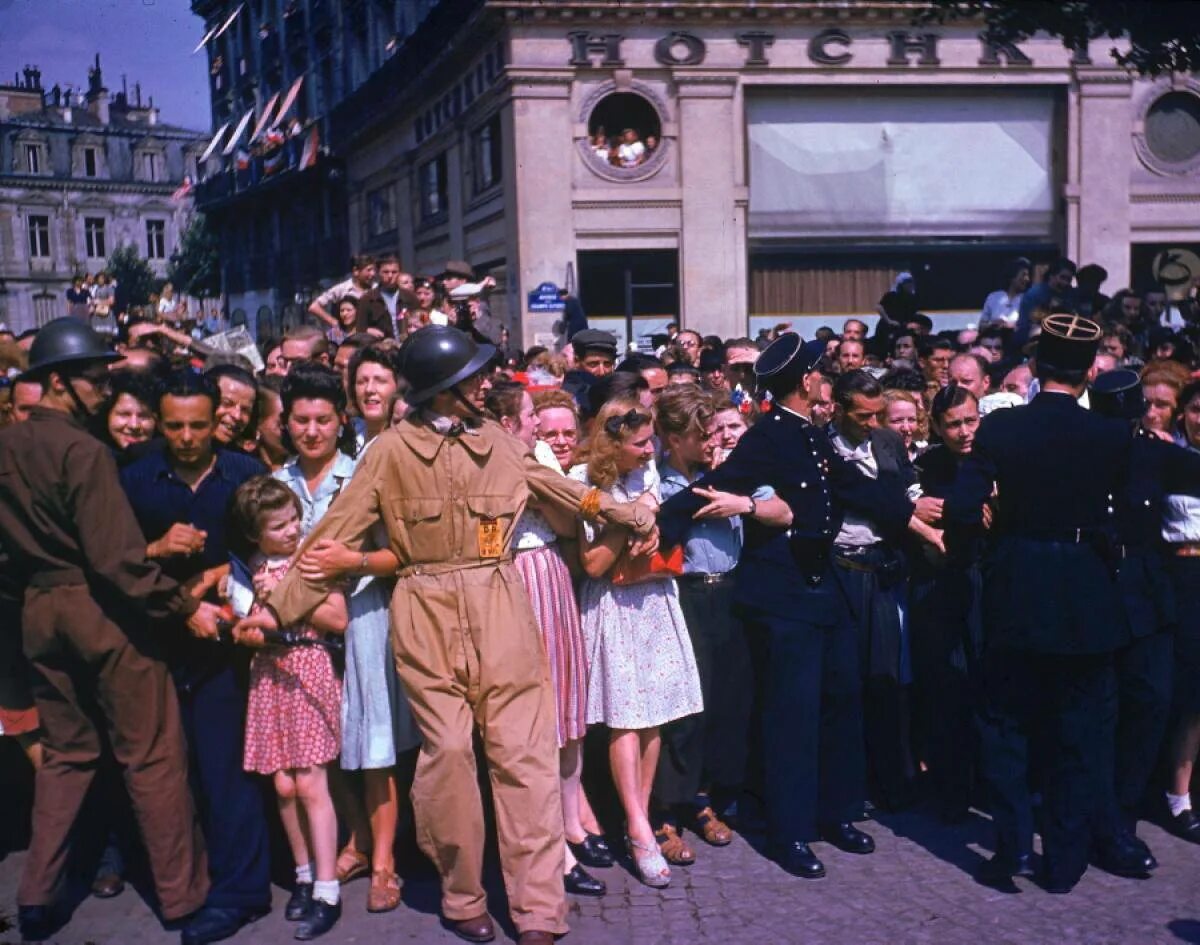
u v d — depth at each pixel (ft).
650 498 15.94
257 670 14.48
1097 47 63.16
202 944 14.03
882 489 16.44
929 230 64.59
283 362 23.26
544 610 15.42
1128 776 16.63
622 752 15.67
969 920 14.35
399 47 81.35
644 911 14.74
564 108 60.44
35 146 144.25
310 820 14.47
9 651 15.37
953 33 62.28
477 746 16.93
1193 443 17.35
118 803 15.52
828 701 16.43
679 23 60.70
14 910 15.03
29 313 144.77
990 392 26.04
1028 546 15.01
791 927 14.24
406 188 83.41
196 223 144.15
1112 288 64.75
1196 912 14.47
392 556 14.17
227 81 123.85
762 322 64.08
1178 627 16.78
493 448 14.35
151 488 14.78
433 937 14.21
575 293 61.36
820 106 63.00
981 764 15.62
